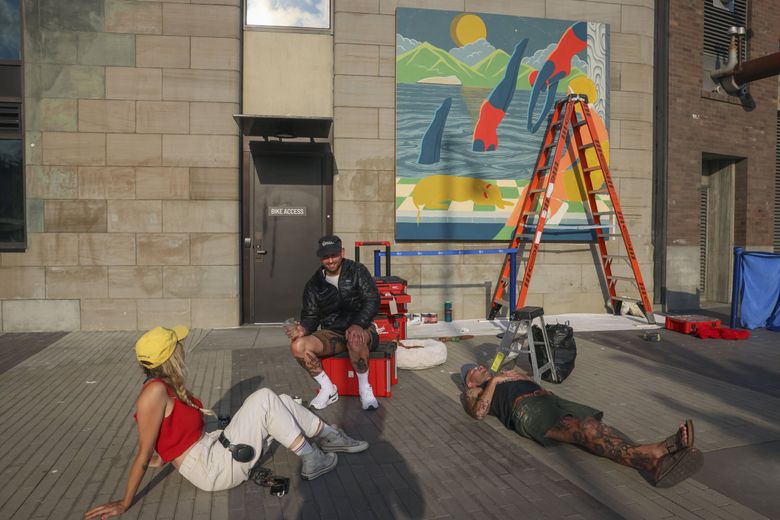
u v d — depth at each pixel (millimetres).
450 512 3131
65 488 3457
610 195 9227
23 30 8156
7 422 4637
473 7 9383
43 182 8211
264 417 3396
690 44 10625
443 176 9242
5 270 8195
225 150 8586
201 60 8516
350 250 9055
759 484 3457
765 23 11664
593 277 9992
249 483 3510
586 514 3094
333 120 8273
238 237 8680
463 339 7918
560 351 5719
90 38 8273
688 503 3213
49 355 6945
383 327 6434
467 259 9500
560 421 3893
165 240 8477
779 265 8664
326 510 3162
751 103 11430
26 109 8156
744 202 11578
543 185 9531
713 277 12117
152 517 3090
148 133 8414
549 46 9594
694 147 10719
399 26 9055
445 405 5070
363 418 4723
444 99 9219
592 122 9195
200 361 6688
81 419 4719
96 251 8328
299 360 5027
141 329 8461
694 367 6379
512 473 3629
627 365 6461
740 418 4660
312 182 9156
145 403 3027
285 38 9031
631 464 3473
